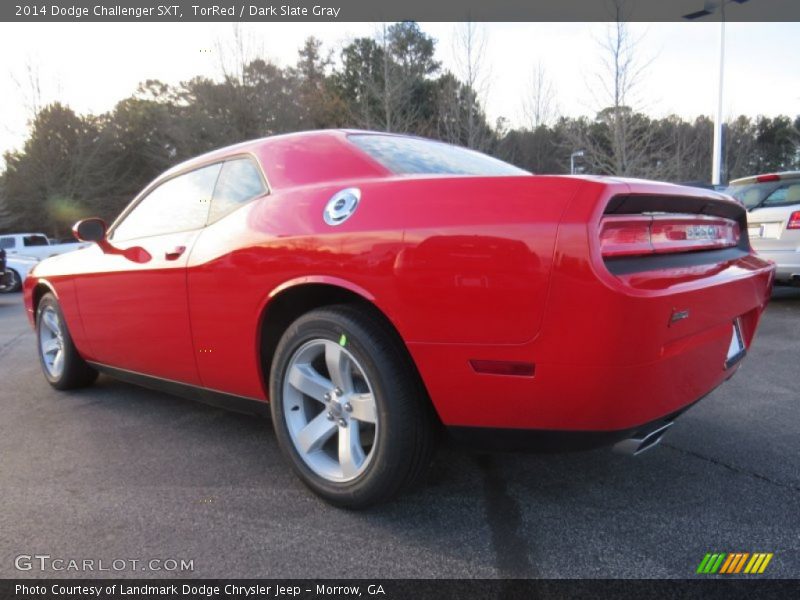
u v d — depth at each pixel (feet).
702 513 7.14
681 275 6.32
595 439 5.94
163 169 99.04
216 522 7.14
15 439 10.22
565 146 52.42
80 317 11.78
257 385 8.29
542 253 5.61
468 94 49.60
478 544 6.55
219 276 8.23
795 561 6.12
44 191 107.34
